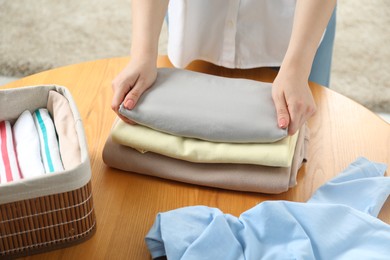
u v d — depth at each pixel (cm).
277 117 101
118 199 101
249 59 137
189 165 104
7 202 82
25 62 241
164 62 138
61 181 84
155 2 117
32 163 94
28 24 265
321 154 111
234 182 101
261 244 87
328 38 138
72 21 268
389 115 224
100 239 93
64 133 98
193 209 91
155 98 105
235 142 101
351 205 97
